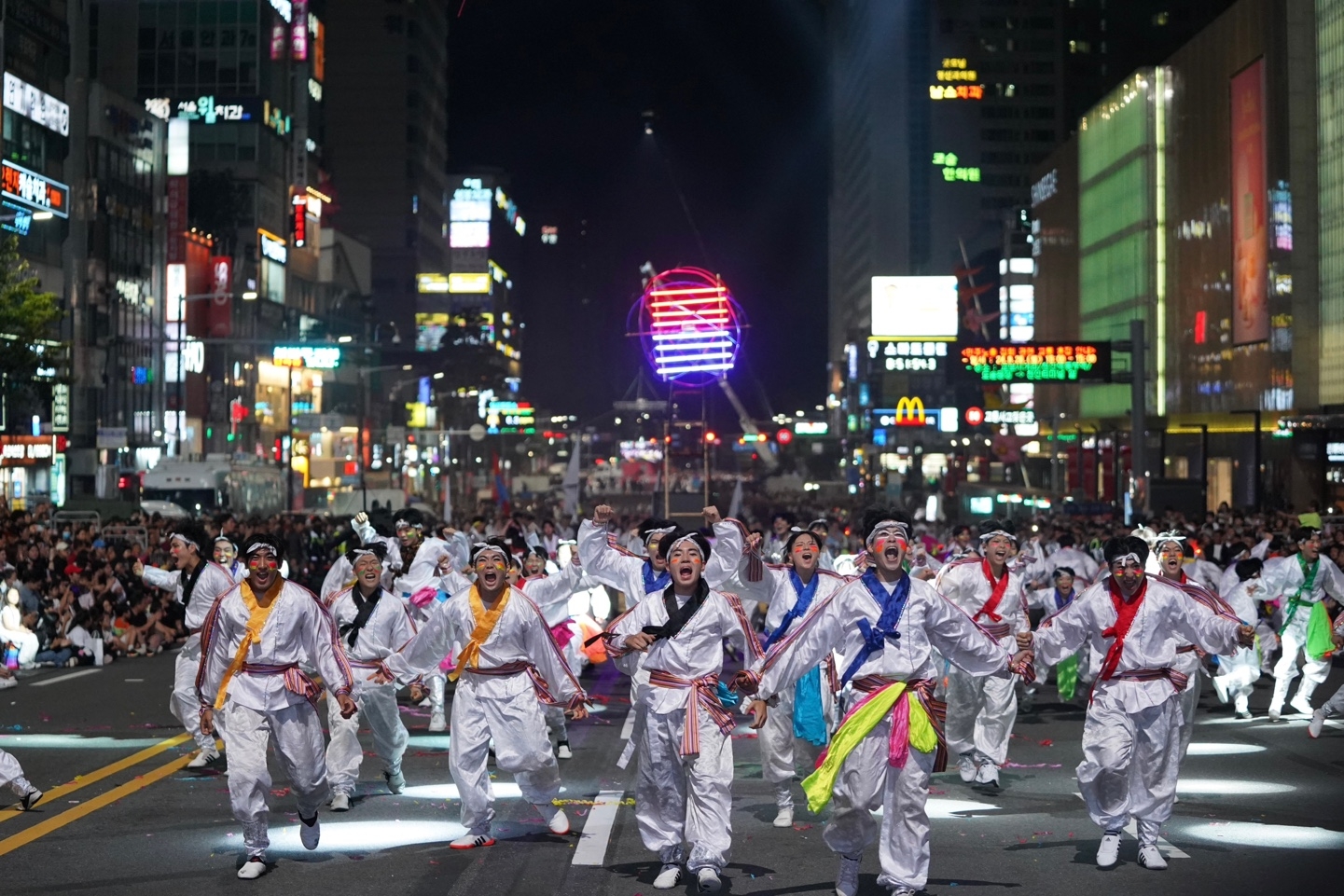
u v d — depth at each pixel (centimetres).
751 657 942
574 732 1612
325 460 9800
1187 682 981
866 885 905
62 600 2447
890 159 17075
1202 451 6706
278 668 959
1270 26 6738
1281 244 6662
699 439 5100
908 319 9525
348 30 15725
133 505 4650
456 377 14050
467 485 10975
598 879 916
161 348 7775
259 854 930
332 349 6519
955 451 9950
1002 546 1363
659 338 5041
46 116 6322
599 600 1952
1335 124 6309
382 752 1226
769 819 1130
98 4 9744
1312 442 6291
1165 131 8356
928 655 865
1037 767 1379
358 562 1209
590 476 14762
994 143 17100
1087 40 17112
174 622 2753
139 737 1553
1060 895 870
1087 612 979
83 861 966
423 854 991
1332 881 903
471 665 1008
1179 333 8119
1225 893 873
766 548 2542
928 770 854
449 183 18388
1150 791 955
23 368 4109
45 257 6284
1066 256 10294
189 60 9806
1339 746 1494
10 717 1727
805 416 18288
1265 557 2461
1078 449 9081
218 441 8481
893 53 17138
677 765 920
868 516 877
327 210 11769
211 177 9394
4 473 5728
